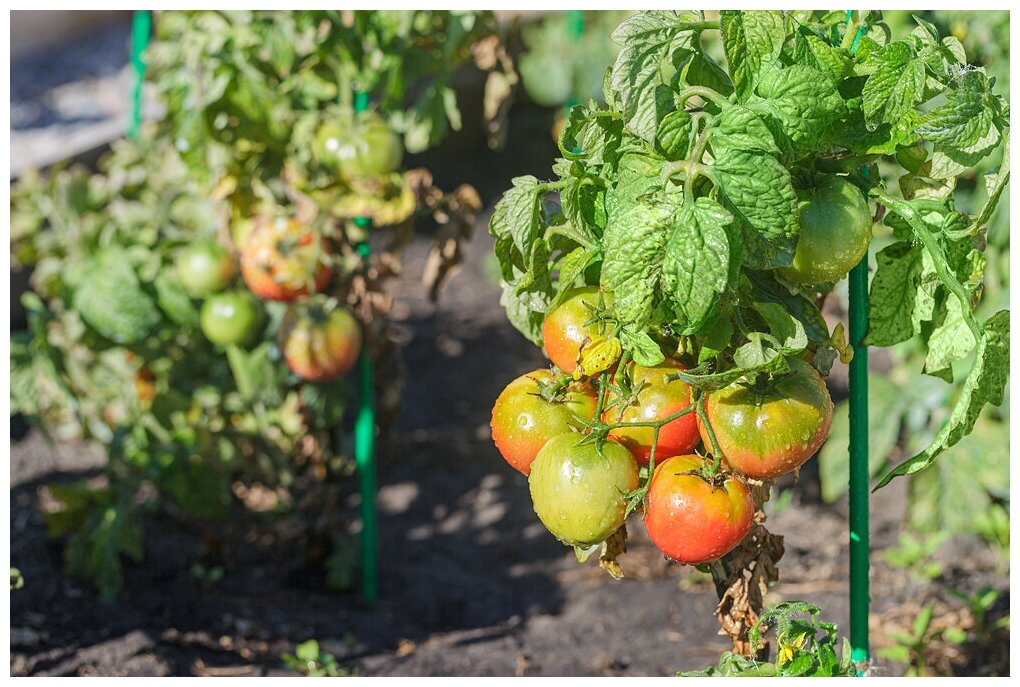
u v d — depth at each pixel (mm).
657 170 1875
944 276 1886
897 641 2494
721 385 1854
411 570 2951
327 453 2818
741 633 1986
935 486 2861
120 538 2711
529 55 4551
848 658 1978
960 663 2477
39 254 3148
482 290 4672
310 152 2572
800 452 1876
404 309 4480
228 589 2783
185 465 2771
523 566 3008
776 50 1879
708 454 1918
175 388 2861
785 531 3055
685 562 1896
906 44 1876
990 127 1892
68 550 2721
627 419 1892
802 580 2783
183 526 3088
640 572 2922
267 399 2730
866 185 1916
